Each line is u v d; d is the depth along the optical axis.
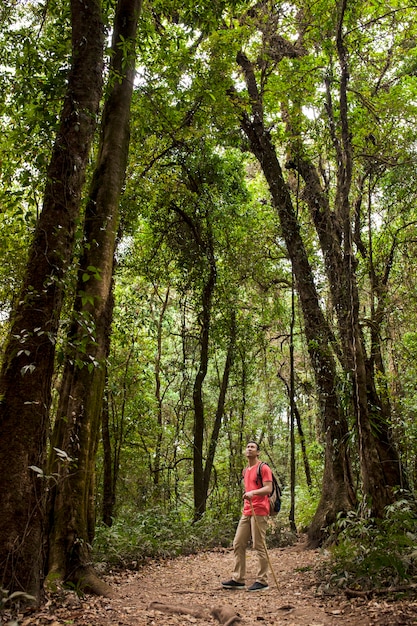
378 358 11.24
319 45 11.66
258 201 18.72
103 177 6.69
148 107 10.94
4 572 4.07
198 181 14.73
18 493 4.23
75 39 5.48
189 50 11.20
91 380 6.04
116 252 11.38
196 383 14.77
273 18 12.17
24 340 4.32
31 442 4.35
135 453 14.88
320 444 17.66
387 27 11.98
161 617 4.76
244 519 6.97
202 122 12.15
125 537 9.04
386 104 11.38
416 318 12.06
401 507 6.72
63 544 5.54
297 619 4.70
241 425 16.34
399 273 12.98
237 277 15.80
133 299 14.05
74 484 5.74
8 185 7.39
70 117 5.18
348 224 7.72
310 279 12.09
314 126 11.71
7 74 7.26
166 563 8.97
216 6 9.01
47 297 4.63
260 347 17.42
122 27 7.38
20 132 6.41
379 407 9.66
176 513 13.04
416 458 9.90
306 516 14.30
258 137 13.10
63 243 4.80
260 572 6.66
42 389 4.48
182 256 15.02
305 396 18.64
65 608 4.61
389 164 10.38
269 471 6.97
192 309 15.82
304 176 12.58
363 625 4.17
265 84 13.00
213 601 5.83
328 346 11.16
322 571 6.61
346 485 10.30
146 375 15.34
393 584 5.16
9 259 7.91
